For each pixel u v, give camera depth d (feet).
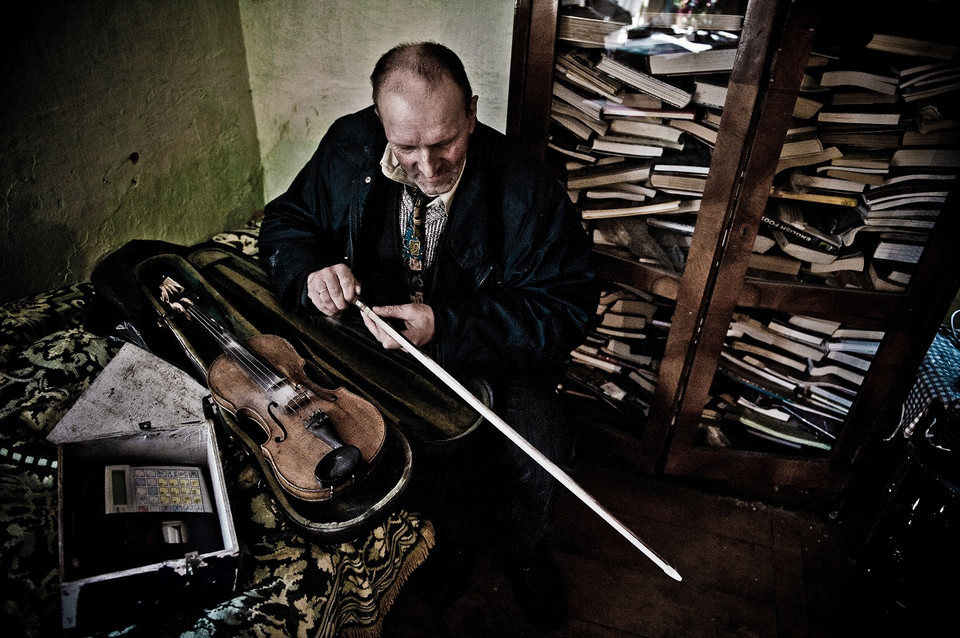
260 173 8.21
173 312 5.19
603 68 5.08
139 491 4.02
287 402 4.34
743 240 5.05
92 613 3.36
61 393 4.60
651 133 5.30
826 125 4.88
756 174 4.75
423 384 5.11
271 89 7.52
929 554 5.20
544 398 5.11
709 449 6.23
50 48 5.23
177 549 3.80
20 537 3.71
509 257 5.15
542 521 4.99
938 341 6.32
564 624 5.32
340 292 4.83
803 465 6.15
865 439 5.86
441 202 4.94
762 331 5.97
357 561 4.48
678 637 5.29
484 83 6.58
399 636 5.20
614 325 6.37
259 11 7.01
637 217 5.71
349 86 7.15
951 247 4.81
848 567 5.94
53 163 5.50
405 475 4.27
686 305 5.47
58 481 3.75
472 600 5.49
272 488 4.19
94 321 5.43
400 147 4.27
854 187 5.07
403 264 5.36
